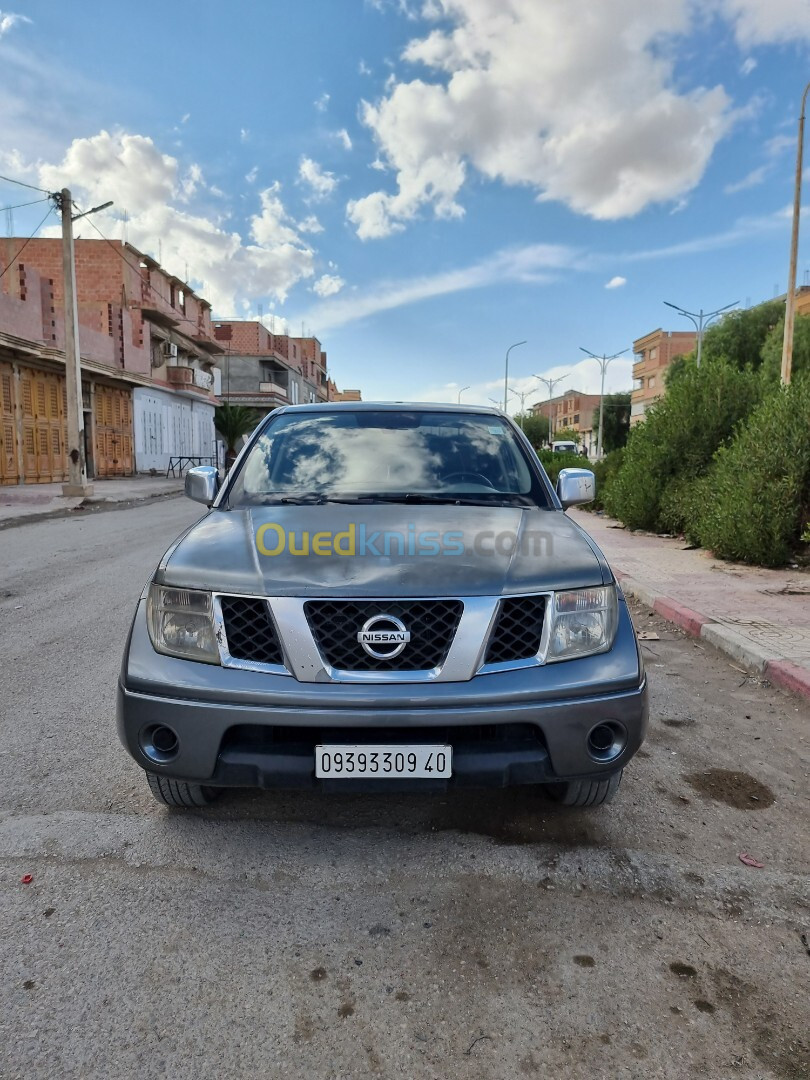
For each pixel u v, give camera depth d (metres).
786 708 4.18
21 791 2.98
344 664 2.22
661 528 11.99
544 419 77.81
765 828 2.80
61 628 5.54
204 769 2.26
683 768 3.34
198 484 3.45
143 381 27.84
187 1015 1.82
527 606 2.33
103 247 28.22
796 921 2.24
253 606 2.29
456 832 2.71
